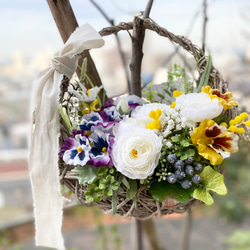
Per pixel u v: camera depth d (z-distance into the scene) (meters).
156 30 0.69
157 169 0.61
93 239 2.24
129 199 0.61
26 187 2.77
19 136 3.03
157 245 1.11
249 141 0.74
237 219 2.61
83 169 0.60
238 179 2.61
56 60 0.64
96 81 0.80
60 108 0.62
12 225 2.27
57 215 0.63
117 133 0.61
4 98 2.94
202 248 2.23
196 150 0.61
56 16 0.76
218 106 0.59
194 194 0.59
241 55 1.70
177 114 0.61
